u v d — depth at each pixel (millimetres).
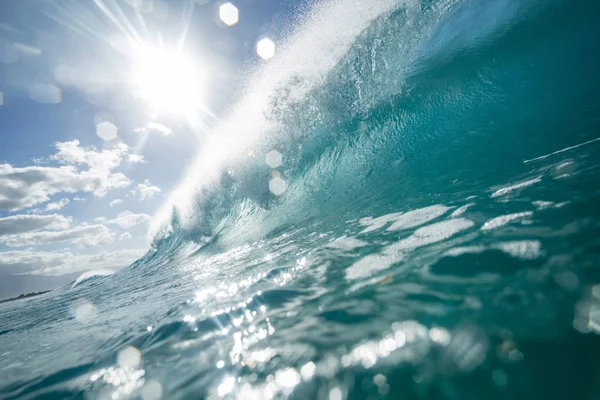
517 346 1040
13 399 1890
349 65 6574
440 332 1235
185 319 2338
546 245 1535
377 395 1050
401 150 4781
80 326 3680
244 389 1311
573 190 1972
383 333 1358
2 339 4434
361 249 2520
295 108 7227
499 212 2084
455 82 4828
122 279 9844
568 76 3582
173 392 1455
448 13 5703
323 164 6102
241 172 8617
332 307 1757
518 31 4637
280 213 6227
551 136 2990
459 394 949
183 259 8742
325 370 1254
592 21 3867
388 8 6578
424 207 2863
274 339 1625
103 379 1799
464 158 3600
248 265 3777
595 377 854
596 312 1063
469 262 1660
